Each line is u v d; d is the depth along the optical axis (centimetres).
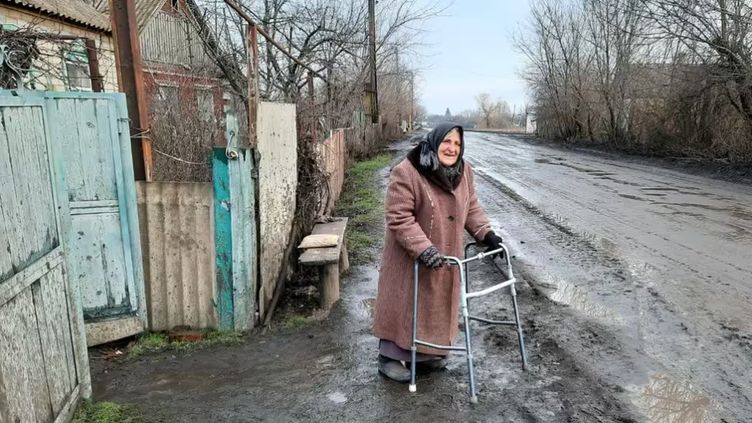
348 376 354
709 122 1617
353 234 775
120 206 390
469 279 557
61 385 282
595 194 1093
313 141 641
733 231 731
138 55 408
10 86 411
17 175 240
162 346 403
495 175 1475
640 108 2028
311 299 506
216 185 402
